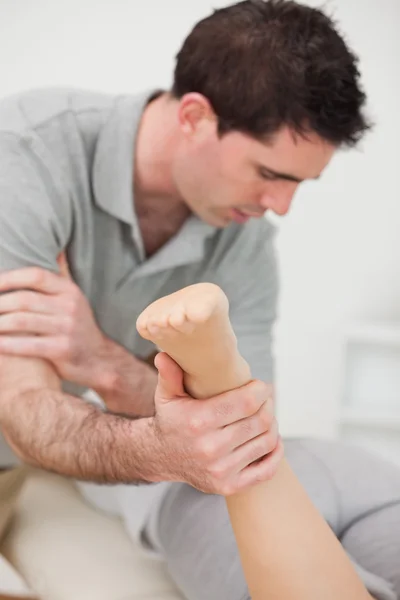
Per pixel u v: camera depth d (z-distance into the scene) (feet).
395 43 7.70
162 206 3.97
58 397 3.26
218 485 2.22
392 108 7.79
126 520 3.72
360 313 8.11
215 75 3.41
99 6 7.49
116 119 3.86
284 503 2.50
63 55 7.55
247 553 2.51
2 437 4.10
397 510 3.22
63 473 3.05
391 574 2.95
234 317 4.51
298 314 8.11
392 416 7.63
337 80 3.25
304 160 3.37
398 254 8.00
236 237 4.31
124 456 2.60
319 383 8.17
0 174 3.57
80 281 4.11
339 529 3.25
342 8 7.67
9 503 4.01
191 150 3.60
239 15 3.47
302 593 2.47
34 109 3.79
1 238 3.54
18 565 3.91
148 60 7.56
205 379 2.04
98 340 3.97
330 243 8.01
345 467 3.42
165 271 4.21
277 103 3.23
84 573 3.66
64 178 3.75
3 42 7.51
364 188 7.91
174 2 7.49
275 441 2.27
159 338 1.86
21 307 3.64
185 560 3.19
